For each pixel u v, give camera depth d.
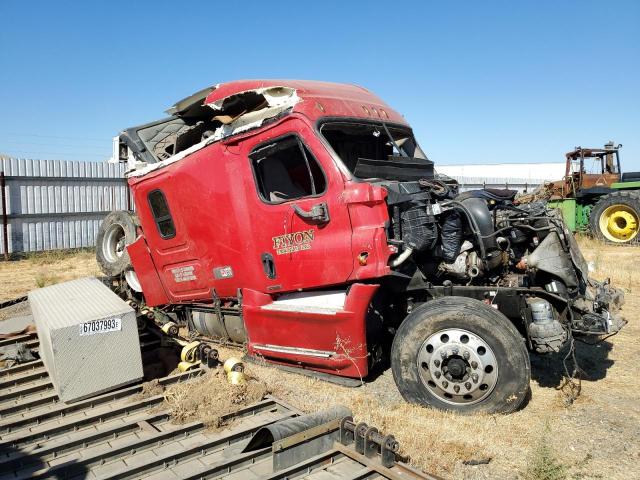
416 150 6.39
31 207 16.09
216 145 5.46
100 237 8.15
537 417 4.23
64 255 15.48
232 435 3.71
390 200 4.44
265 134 5.05
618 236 16.83
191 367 5.14
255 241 5.21
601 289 5.04
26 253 15.68
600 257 12.91
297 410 4.14
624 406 4.46
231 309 5.72
